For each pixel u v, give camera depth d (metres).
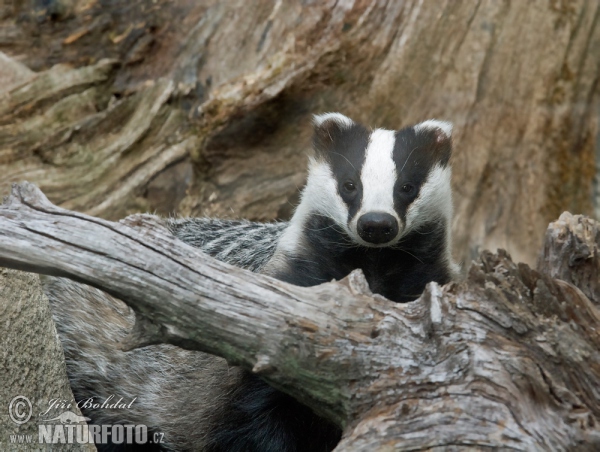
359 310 6.22
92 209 12.53
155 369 9.57
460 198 13.55
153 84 13.02
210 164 13.08
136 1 13.27
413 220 8.91
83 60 12.99
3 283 6.78
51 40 13.00
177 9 13.28
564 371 5.98
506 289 6.15
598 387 5.99
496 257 6.42
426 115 13.55
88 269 6.09
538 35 13.61
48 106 12.57
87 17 13.13
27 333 6.89
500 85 13.62
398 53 13.30
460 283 6.34
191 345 6.38
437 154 9.41
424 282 9.01
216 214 13.16
